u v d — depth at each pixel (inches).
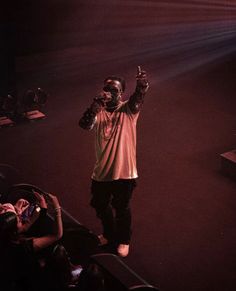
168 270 255.8
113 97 214.4
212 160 364.5
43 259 202.1
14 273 195.3
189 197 318.7
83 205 312.0
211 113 449.1
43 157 376.8
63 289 187.3
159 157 370.3
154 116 444.5
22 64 512.4
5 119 432.5
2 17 416.8
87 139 402.0
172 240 277.7
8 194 224.8
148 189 327.3
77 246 215.2
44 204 212.5
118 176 220.5
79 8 535.8
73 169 357.1
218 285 245.9
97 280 175.9
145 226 289.7
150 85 526.0
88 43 562.6
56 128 426.6
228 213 301.4
